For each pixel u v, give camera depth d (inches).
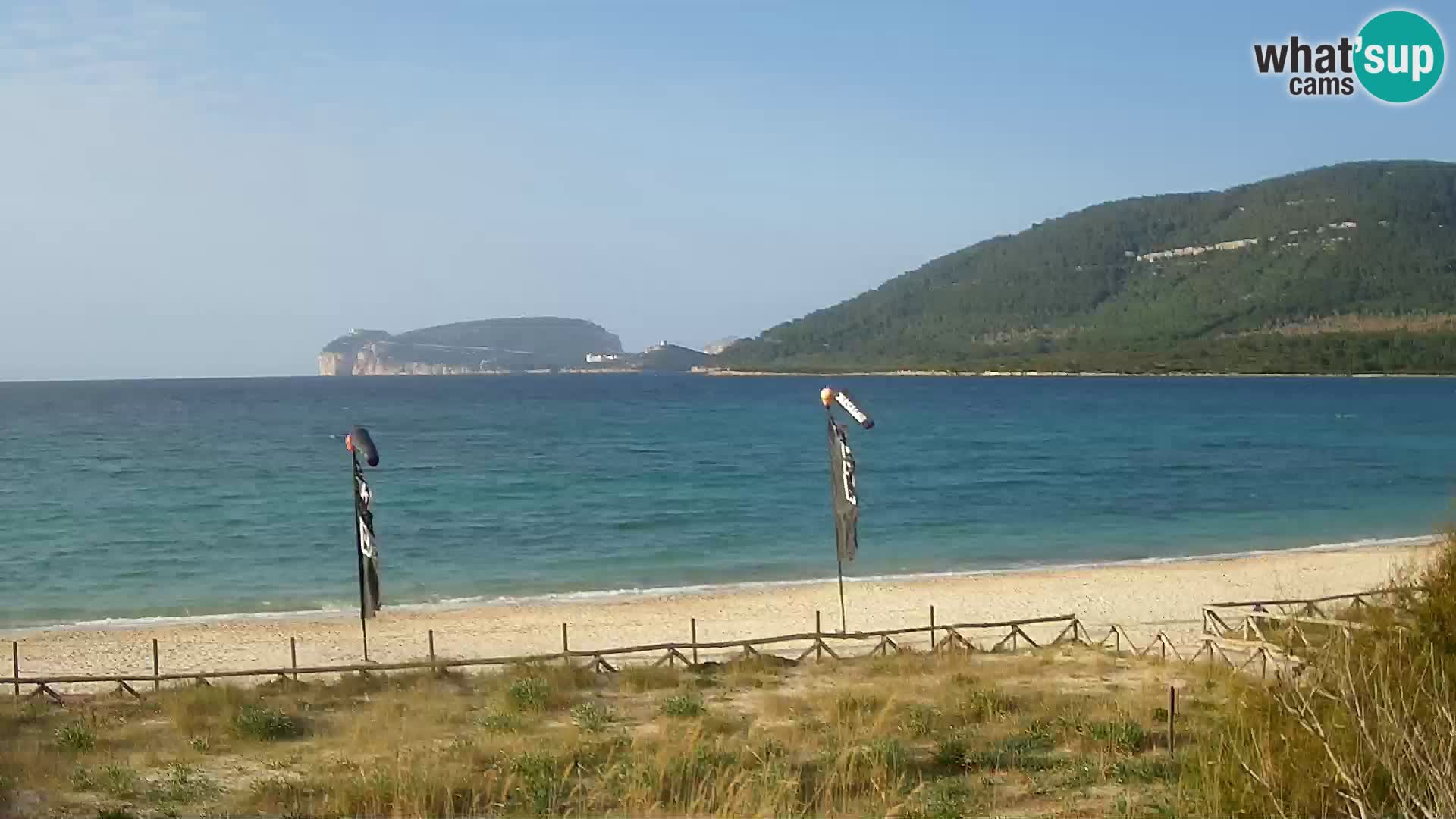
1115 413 4827.8
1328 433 3629.4
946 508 1952.5
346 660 917.2
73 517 1878.7
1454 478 2342.5
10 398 7381.9
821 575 1360.7
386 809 414.9
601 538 1651.1
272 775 484.1
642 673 735.7
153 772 498.6
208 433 3848.4
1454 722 293.6
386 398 7052.2
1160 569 1333.7
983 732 534.9
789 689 692.7
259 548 1579.7
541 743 521.0
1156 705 577.0
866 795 422.6
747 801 382.6
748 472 2559.1
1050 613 1069.8
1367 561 1357.0
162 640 1001.5
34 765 494.0
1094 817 398.6
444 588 1296.8
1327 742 299.9
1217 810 324.5
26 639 1018.1
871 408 5349.4
